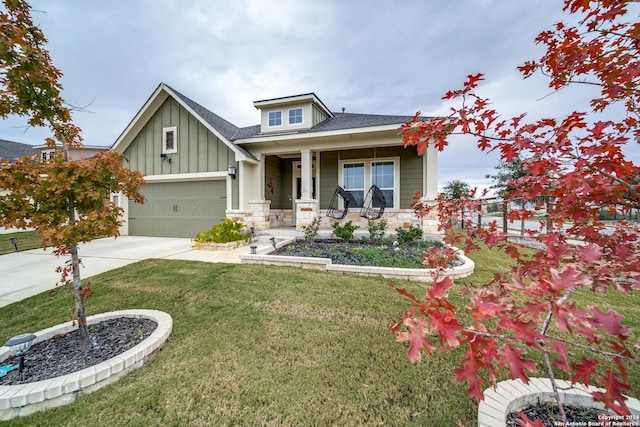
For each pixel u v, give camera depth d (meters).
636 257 1.33
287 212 12.78
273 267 5.43
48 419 2.00
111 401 2.15
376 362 2.55
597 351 1.05
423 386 2.24
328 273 5.04
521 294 1.17
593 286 1.20
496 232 2.04
